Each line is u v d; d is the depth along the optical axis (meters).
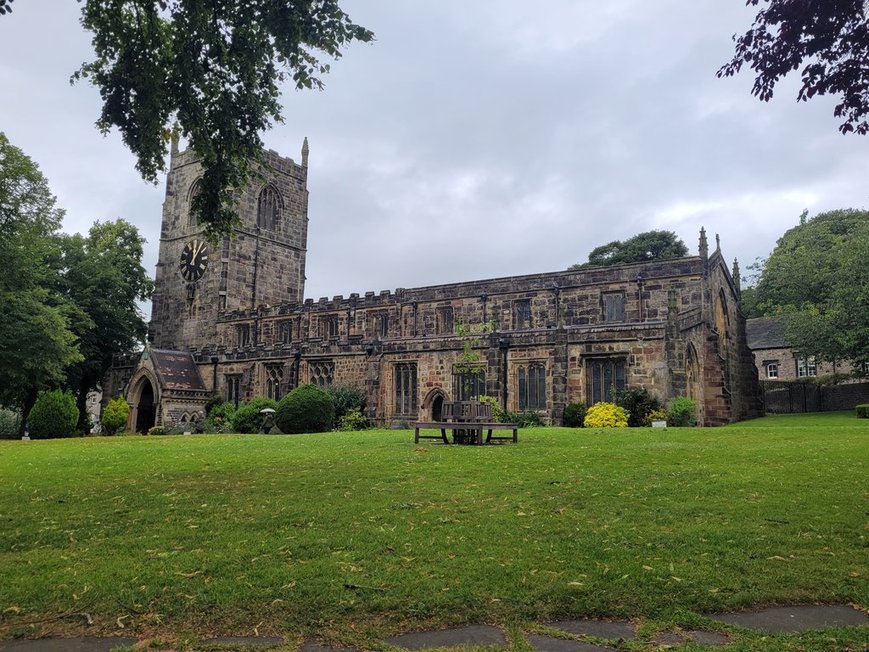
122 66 15.34
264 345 54.25
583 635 6.58
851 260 45.88
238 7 14.71
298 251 72.88
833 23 10.97
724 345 47.56
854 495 12.33
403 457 18.66
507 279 50.38
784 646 6.20
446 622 6.92
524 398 40.16
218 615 7.12
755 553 8.82
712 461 16.80
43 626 7.00
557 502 11.98
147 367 56.12
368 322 56.47
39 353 47.00
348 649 6.36
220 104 16.44
